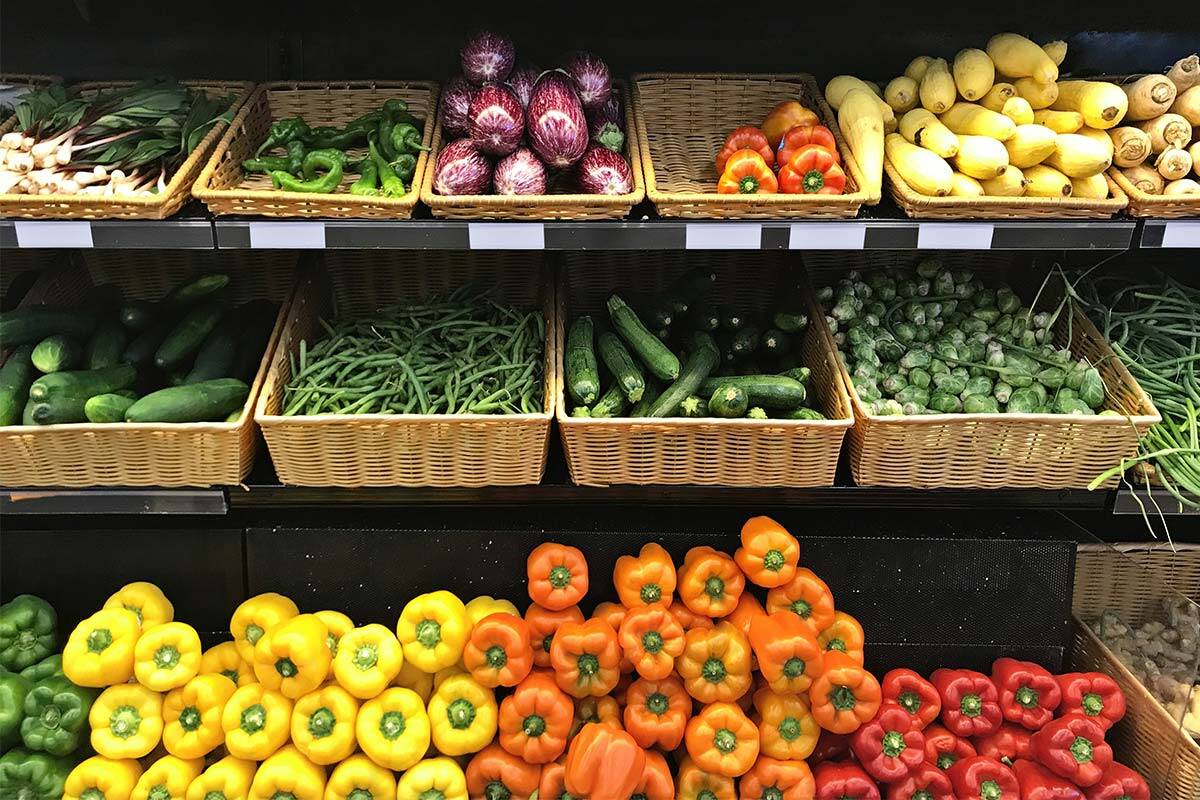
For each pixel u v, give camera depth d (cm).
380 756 221
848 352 258
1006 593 250
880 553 247
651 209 231
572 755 221
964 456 231
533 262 291
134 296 295
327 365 246
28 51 279
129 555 248
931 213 220
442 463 231
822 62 287
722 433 226
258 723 221
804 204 217
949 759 237
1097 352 255
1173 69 245
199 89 262
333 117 269
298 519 251
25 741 229
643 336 246
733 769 224
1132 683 242
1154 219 222
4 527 247
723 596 234
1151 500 237
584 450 228
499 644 224
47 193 215
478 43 237
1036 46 241
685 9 280
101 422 222
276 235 215
